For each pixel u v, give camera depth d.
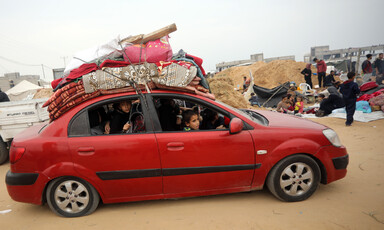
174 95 3.02
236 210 3.05
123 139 2.89
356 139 5.85
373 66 13.15
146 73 2.94
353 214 2.82
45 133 2.93
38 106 5.46
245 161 3.00
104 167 2.88
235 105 10.99
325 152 3.10
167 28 3.39
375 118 7.42
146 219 2.97
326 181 3.20
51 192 3.00
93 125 3.22
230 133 2.88
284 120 3.47
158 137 2.92
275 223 2.73
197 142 2.92
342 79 16.53
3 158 5.59
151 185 2.98
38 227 2.96
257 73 26.70
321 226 2.63
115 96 2.98
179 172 2.94
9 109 5.27
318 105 10.76
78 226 2.91
